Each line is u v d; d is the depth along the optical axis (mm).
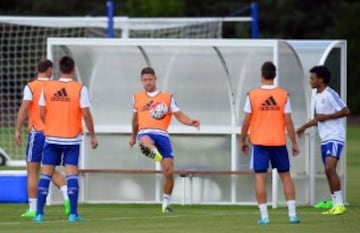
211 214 44406
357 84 152250
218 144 51938
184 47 49688
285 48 49375
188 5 166875
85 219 41500
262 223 39344
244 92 51750
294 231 36469
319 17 168500
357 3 156375
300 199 50344
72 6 167750
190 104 52531
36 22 74250
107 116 53062
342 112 44500
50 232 35969
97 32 87000
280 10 169625
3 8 167875
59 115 39969
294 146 39969
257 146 39438
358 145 102625
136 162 52844
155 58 52344
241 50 50031
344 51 51625
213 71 52156
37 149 43406
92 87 53156
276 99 39469
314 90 49781
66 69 40219
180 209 47781
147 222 40188
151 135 44562
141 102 44781
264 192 39500
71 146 40062
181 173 50031
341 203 44562
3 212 45500
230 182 51250
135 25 77875
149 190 52312
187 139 52219
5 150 95188
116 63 52719
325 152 44625
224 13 167000
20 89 103312
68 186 40312
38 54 102062
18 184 50781
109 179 52469
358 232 36250
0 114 108125
